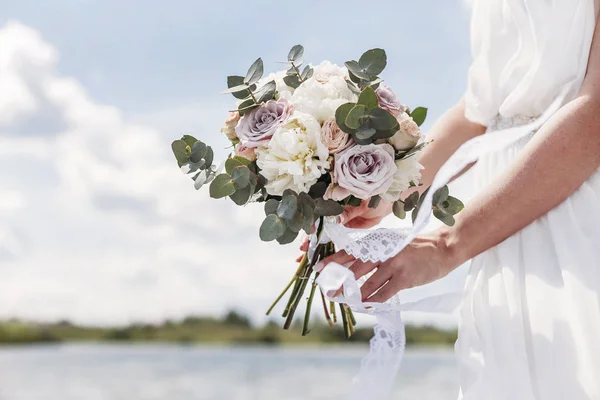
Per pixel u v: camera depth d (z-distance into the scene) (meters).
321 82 1.23
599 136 1.11
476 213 1.16
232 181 1.17
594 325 1.06
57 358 20.62
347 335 1.34
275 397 8.88
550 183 1.12
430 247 1.18
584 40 1.19
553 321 1.10
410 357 17.88
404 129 1.18
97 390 10.18
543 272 1.13
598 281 1.08
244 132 1.20
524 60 1.27
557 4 1.19
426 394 8.10
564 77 1.20
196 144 1.24
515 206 1.13
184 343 34.00
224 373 13.40
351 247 1.16
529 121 1.29
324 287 1.15
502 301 1.16
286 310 1.33
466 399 1.14
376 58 1.23
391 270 1.16
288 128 1.16
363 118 1.14
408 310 1.16
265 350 31.66
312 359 20.42
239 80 1.26
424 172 1.50
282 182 1.15
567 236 1.12
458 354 1.18
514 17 1.27
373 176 1.14
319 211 1.16
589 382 1.05
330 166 1.17
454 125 1.53
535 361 1.11
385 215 1.36
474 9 1.40
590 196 1.13
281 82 1.27
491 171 1.34
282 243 1.15
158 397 9.27
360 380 1.14
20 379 12.02
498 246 1.20
